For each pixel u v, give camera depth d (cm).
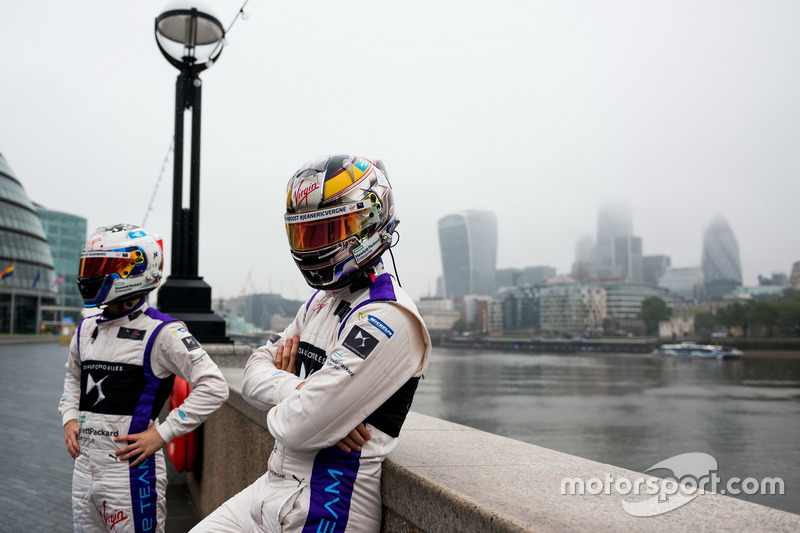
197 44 595
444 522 129
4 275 7306
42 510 448
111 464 227
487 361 10744
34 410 1023
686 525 110
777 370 7012
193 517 411
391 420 152
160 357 239
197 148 594
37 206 11969
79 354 248
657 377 6556
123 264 232
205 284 583
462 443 188
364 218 155
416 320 149
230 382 366
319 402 138
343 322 154
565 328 17088
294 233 159
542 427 3152
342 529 142
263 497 150
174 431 232
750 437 2319
